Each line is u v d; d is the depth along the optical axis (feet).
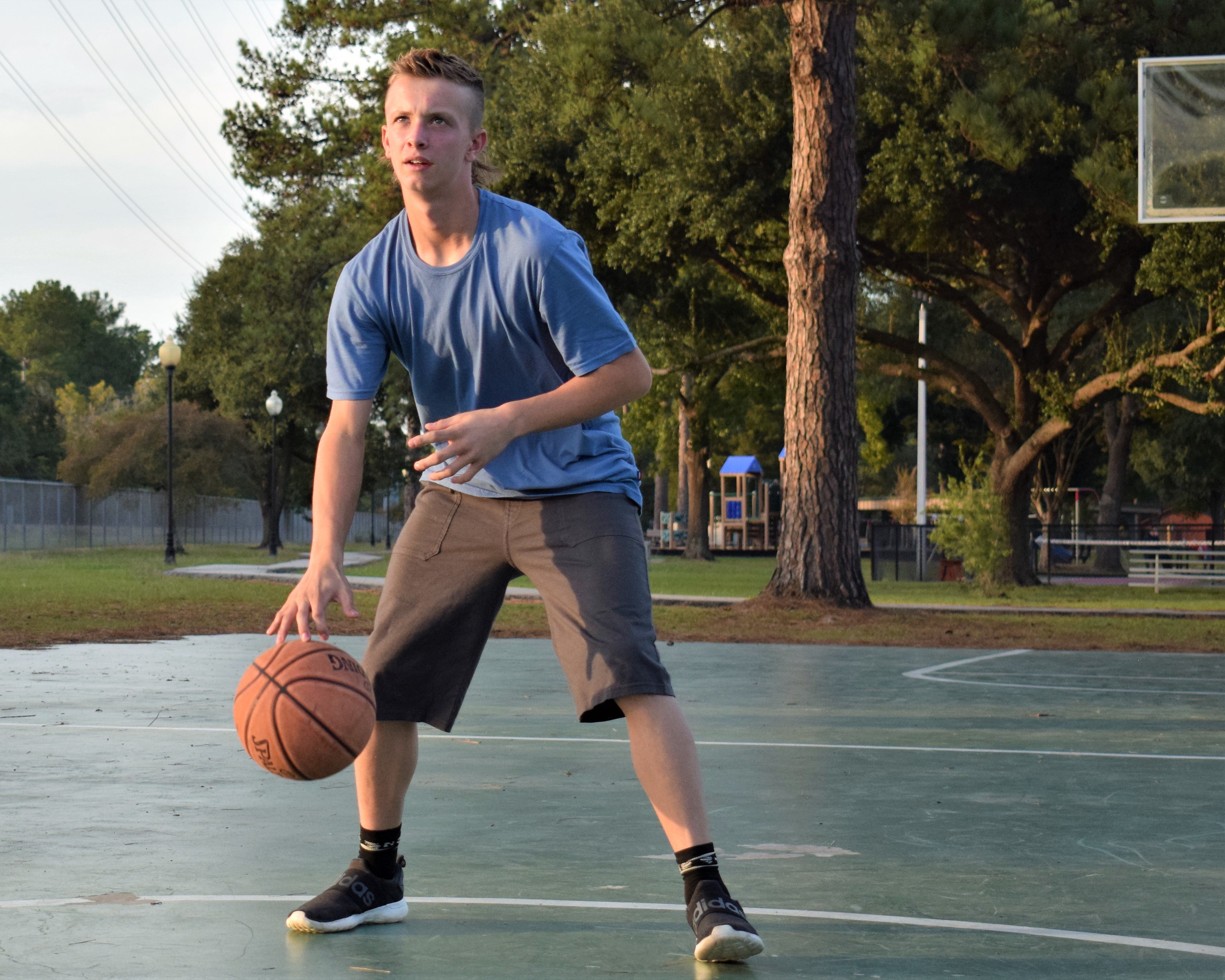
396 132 10.55
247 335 162.40
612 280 95.14
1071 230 82.17
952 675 35.19
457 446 9.75
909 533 109.09
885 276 95.09
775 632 50.34
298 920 10.35
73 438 215.10
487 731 23.62
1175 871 13.09
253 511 227.20
